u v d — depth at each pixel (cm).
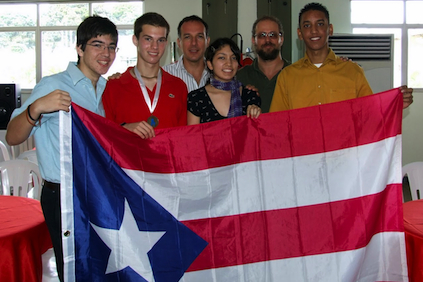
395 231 168
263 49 251
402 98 175
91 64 165
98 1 607
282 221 172
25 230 174
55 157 160
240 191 174
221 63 192
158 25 188
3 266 165
